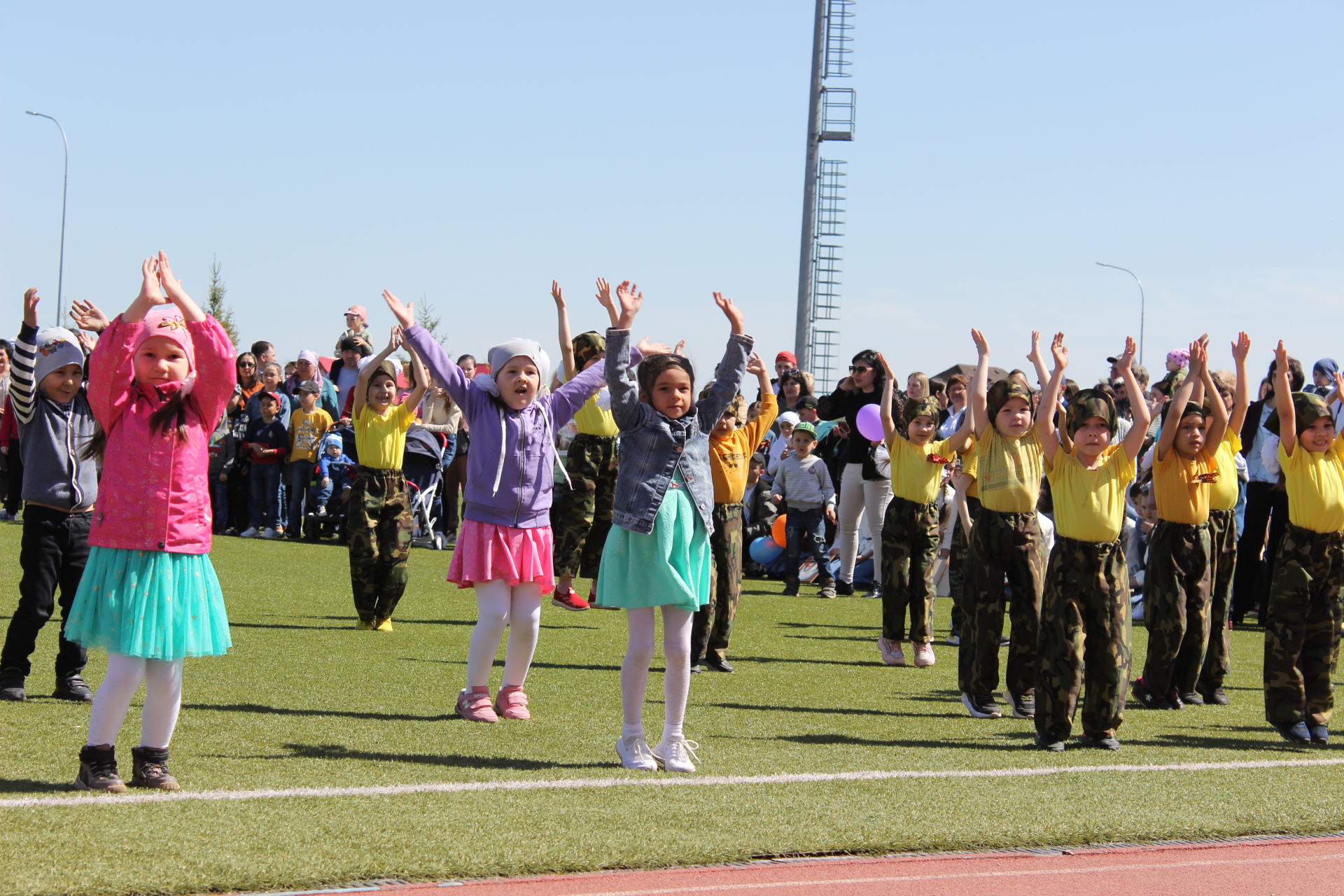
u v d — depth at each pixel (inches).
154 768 245.3
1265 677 353.1
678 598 278.1
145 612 239.3
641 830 225.6
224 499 853.8
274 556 728.3
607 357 288.5
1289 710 346.9
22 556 330.3
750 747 309.9
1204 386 400.5
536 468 339.6
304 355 855.7
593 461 570.3
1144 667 416.2
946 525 665.0
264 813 225.8
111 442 246.1
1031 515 375.2
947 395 677.9
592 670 424.5
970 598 378.0
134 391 247.0
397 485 491.5
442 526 841.5
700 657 433.4
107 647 240.4
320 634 475.5
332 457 831.7
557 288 373.4
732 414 434.0
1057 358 334.6
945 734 340.5
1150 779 284.0
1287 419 352.5
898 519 467.2
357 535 484.7
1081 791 268.7
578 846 215.0
